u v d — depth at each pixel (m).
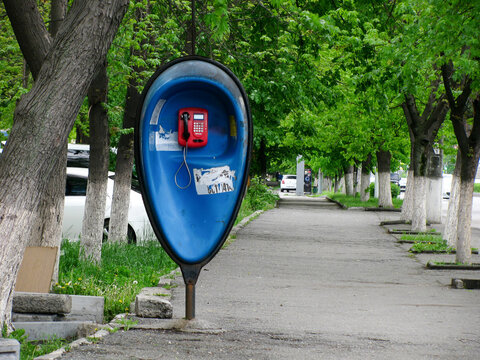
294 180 105.38
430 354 7.98
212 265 17.48
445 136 35.25
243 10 19.84
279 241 24.41
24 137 7.37
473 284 14.58
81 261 14.59
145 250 17.67
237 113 9.08
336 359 7.54
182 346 7.85
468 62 16.11
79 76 7.57
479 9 15.26
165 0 18.27
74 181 19.41
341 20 19.41
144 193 8.91
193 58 8.91
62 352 7.25
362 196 54.72
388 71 19.06
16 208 7.29
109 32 7.78
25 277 10.05
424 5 16.59
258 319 10.09
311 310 11.20
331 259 19.55
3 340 6.12
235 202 9.07
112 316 10.04
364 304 12.10
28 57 9.51
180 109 8.98
